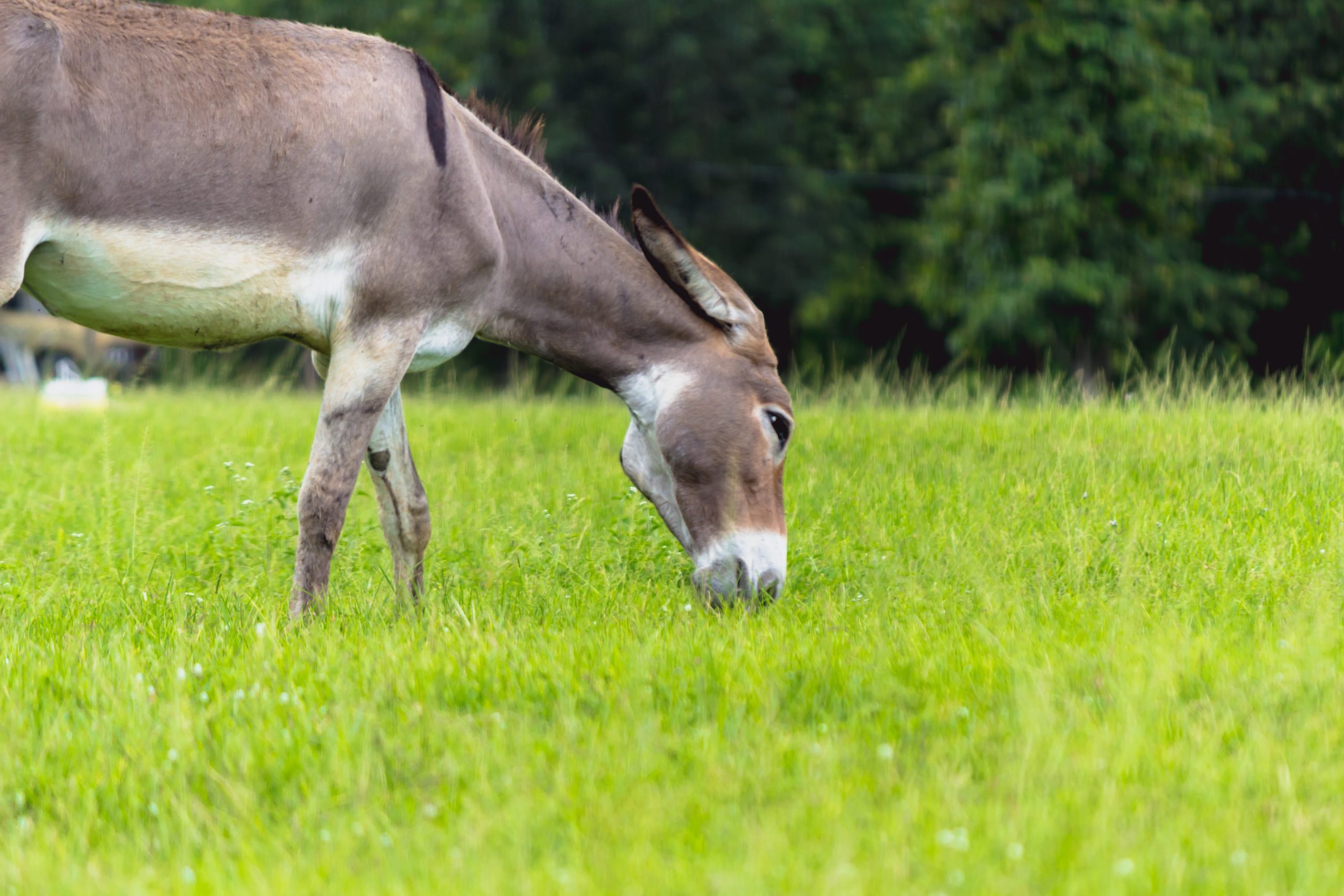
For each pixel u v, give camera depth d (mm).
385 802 10844
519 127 18594
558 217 17953
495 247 17172
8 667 13945
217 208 15438
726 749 11547
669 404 17781
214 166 15359
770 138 84625
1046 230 64875
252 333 16297
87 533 21703
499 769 11258
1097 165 65188
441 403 44750
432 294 16766
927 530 21078
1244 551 18547
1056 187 64188
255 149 15531
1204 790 10633
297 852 10016
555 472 27172
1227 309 69500
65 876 9664
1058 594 17547
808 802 10453
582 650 14375
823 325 85000
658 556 19922
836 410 37094
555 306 17938
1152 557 18672
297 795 11070
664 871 9344
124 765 11523
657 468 18312
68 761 11797
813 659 13789
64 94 14609
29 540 21766
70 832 10633
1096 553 19031
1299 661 13391
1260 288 71188
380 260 16344
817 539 21344
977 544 19781
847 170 87062
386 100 16281
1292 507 20875
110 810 11000
